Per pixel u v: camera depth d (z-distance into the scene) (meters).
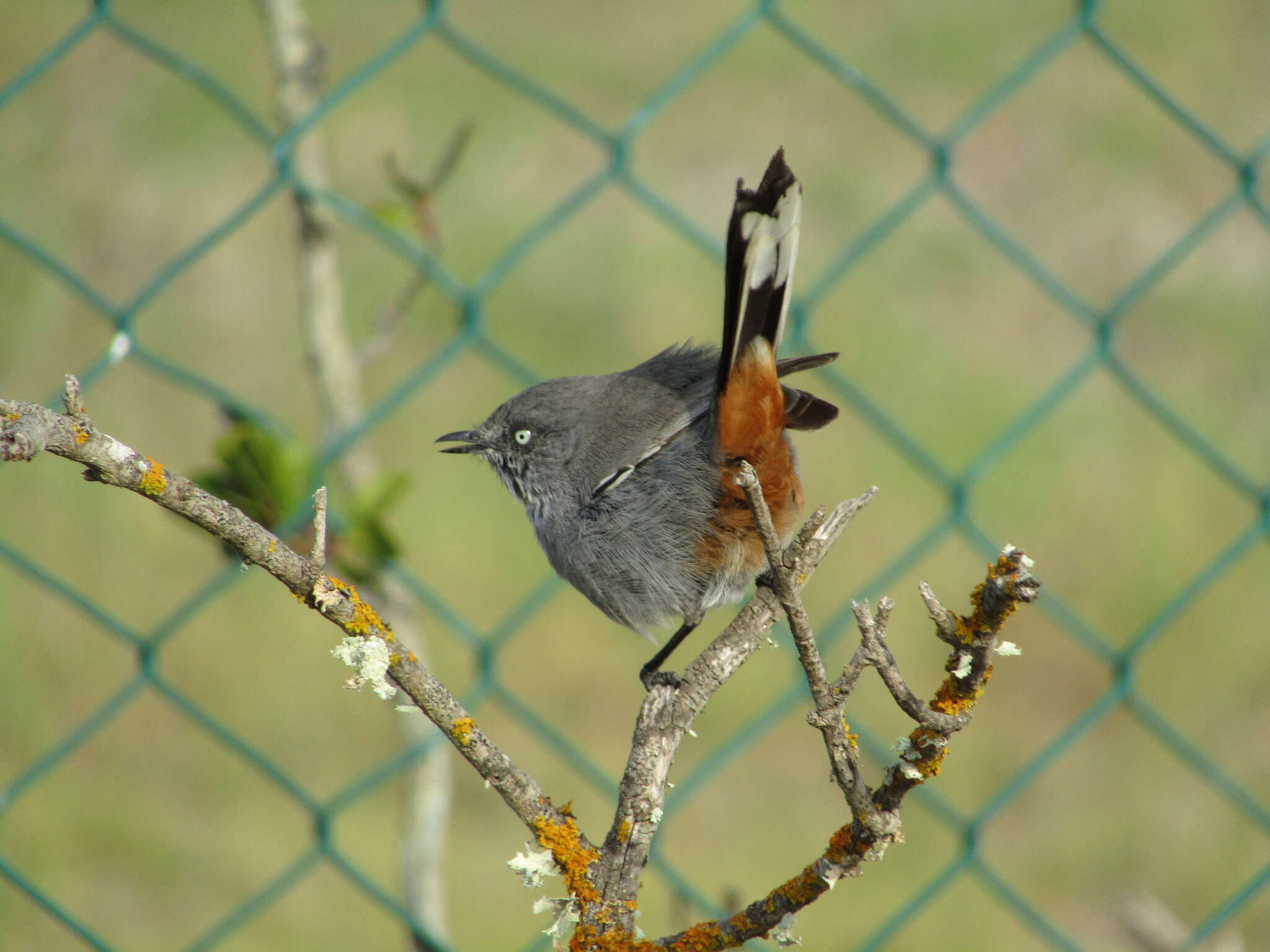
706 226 16.00
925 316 15.34
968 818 10.41
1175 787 10.68
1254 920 9.67
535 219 15.77
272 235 14.55
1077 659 11.85
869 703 11.03
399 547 5.75
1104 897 9.84
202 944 5.75
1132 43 19.83
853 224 16.38
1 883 8.98
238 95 15.84
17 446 2.62
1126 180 17.38
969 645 3.11
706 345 6.95
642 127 6.68
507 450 6.77
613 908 3.40
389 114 16.59
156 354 12.98
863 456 13.38
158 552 10.97
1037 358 15.07
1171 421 7.79
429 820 6.26
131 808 9.70
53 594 10.43
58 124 15.30
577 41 18.98
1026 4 20.58
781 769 10.90
